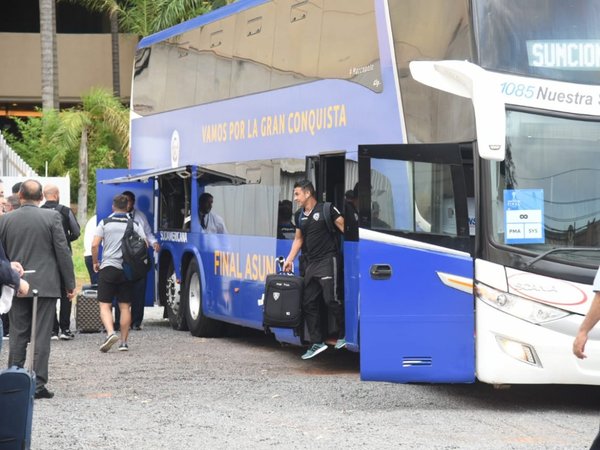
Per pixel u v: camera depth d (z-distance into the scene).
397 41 12.11
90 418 10.45
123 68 42.28
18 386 8.07
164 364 14.41
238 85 16.44
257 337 17.89
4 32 42.59
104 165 37.72
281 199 14.76
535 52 10.63
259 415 10.63
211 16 17.88
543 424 10.20
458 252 10.81
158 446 9.12
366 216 11.00
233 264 16.34
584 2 10.72
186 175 18.31
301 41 14.46
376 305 10.95
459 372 10.80
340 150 13.27
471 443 9.23
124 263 15.40
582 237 10.49
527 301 10.46
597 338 10.38
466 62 10.51
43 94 38.25
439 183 10.91
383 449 8.98
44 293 11.38
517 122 10.58
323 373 13.64
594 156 10.56
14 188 16.25
